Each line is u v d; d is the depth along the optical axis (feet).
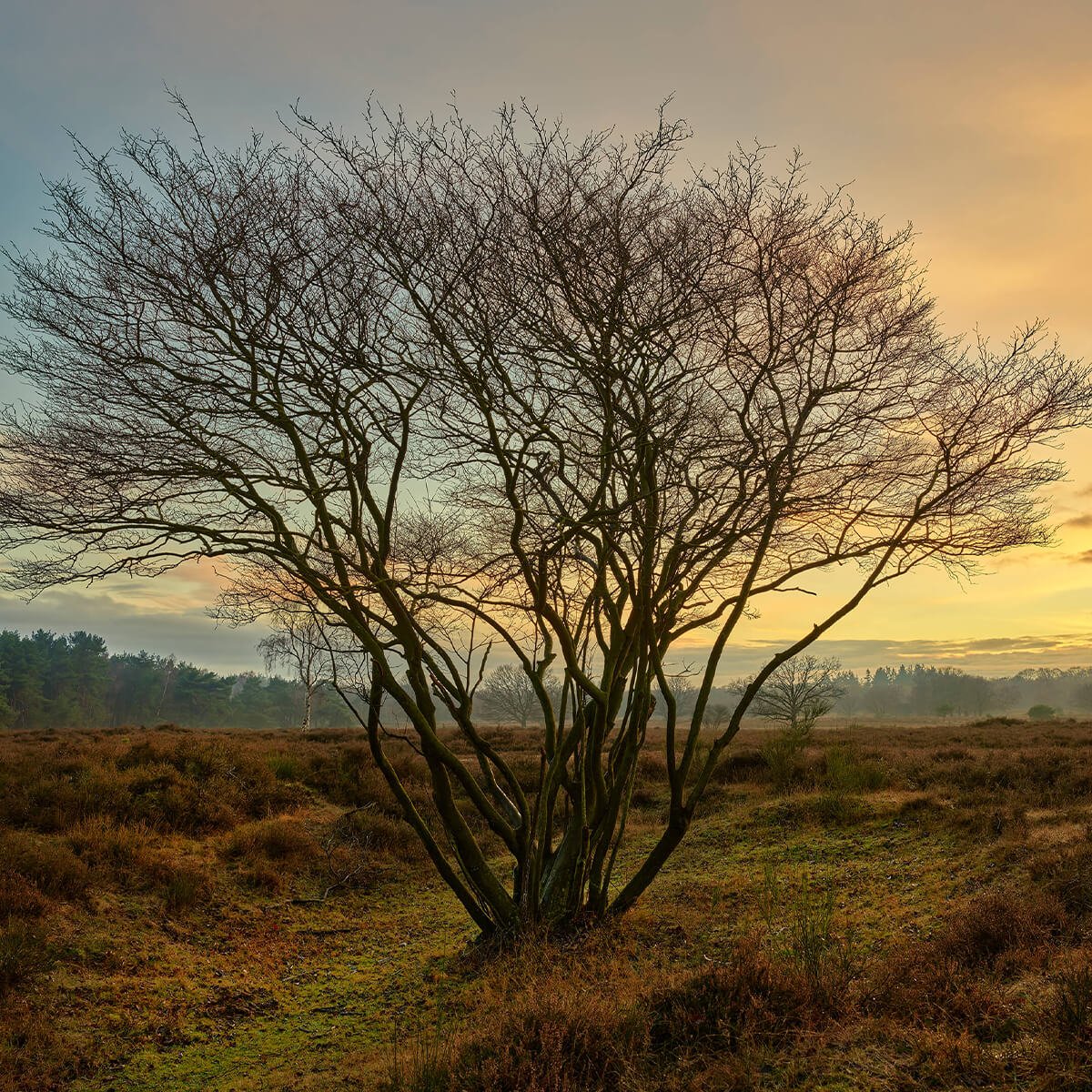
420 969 25.46
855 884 28.66
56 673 285.23
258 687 344.08
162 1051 19.65
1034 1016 13.20
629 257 23.44
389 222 22.95
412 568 26.81
